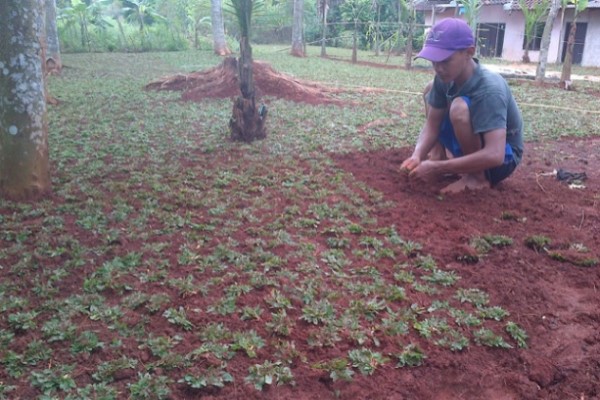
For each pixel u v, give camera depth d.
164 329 3.03
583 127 8.36
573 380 2.76
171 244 4.03
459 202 4.89
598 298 3.42
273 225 4.37
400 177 5.54
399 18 24.48
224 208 4.71
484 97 4.64
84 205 4.74
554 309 3.33
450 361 2.85
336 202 4.91
